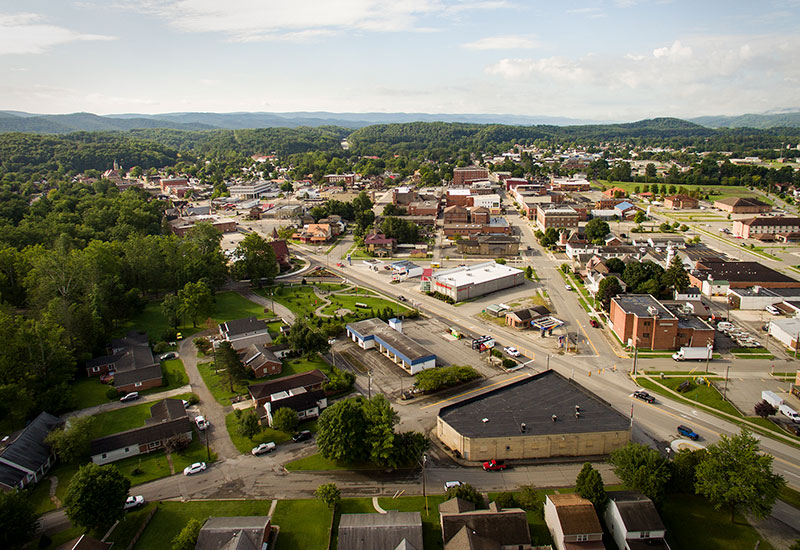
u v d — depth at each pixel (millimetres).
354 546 61500
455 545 61000
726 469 68750
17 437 81812
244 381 106000
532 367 113812
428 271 176250
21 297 145375
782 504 72688
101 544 62906
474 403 92750
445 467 81062
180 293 139375
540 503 71625
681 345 120875
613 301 133875
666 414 94812
